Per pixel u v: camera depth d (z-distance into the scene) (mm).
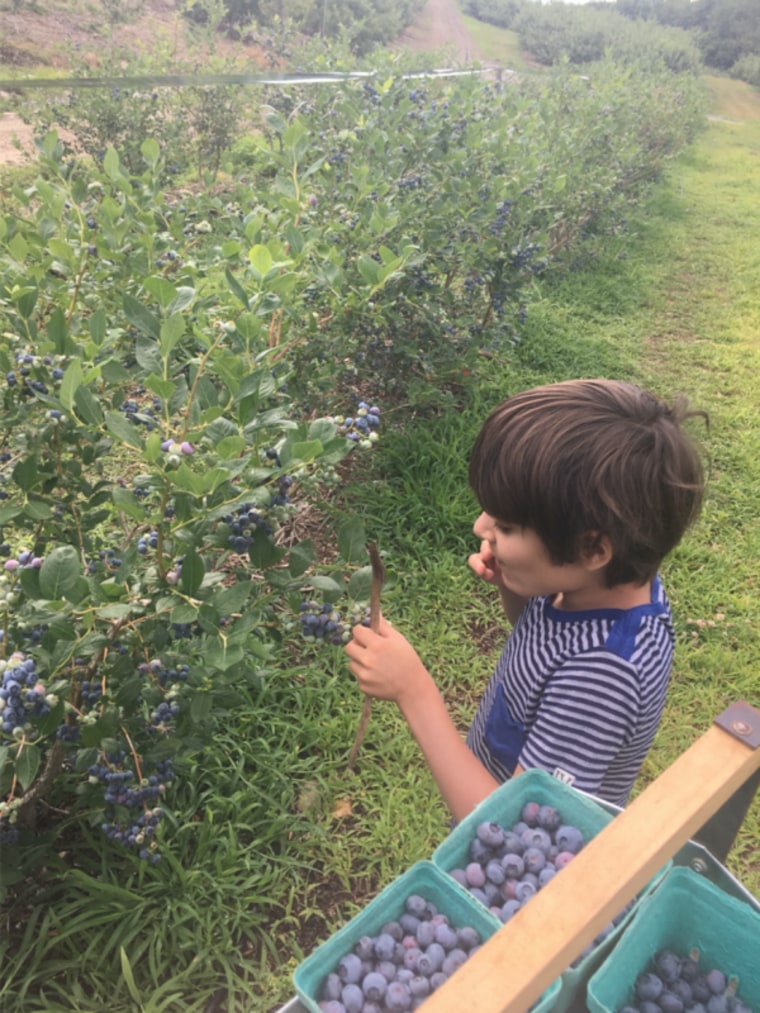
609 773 1309
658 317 6859
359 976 821
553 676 1238
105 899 1926
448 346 4090
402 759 2508
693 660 3133
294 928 2041
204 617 1320
